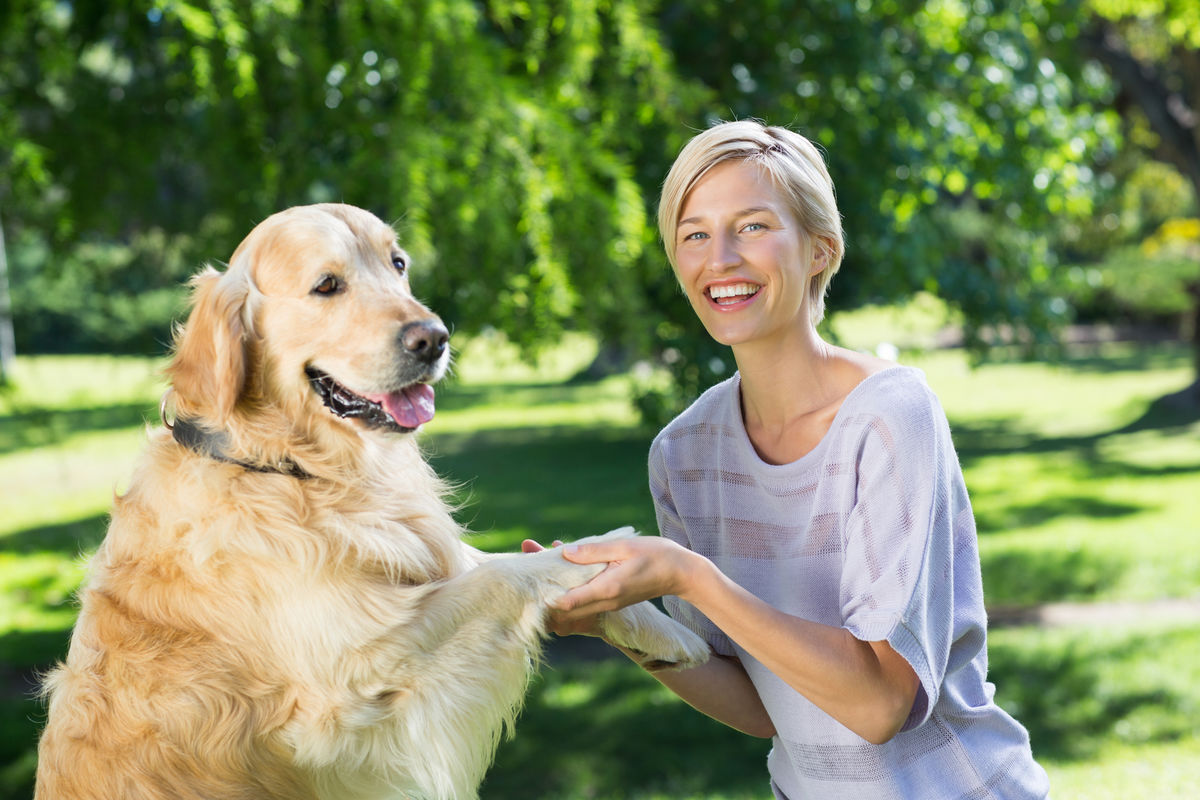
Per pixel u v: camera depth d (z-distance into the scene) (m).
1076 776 4.78
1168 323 31.09
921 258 8.20
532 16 4.86
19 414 7.32
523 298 4.64
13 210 6.07
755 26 7.25
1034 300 11.07
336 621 2.14
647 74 5.20
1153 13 14.31
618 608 1.84
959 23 7.76
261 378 2.39
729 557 2.06
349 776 2.21
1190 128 16.45
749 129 1.97
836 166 7.74
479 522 11.83
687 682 2.20
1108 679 6.27
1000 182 7.93
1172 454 14.83
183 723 2.16
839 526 1.87
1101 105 16.95
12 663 7.38
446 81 4.59
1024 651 6.89
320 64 4.52
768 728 2.25
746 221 1.90
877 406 1.80
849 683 1.70
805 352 1.97
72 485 14.93
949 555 1.77
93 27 5.98
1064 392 22.03
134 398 7.25
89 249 7.02
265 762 2.18
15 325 7.33
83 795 2.20
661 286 6.30
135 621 2.24
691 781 5.16
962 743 1.88
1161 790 4.50
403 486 2.45
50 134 6.19
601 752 5.60
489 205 4.37
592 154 4.67
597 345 5.95
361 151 4.77
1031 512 11.51
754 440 2.04
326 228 2.44
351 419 2.37
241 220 5.79
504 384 28.12
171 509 2.27
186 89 5.45
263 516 2.22
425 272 4.76
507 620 2.12
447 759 2.10
